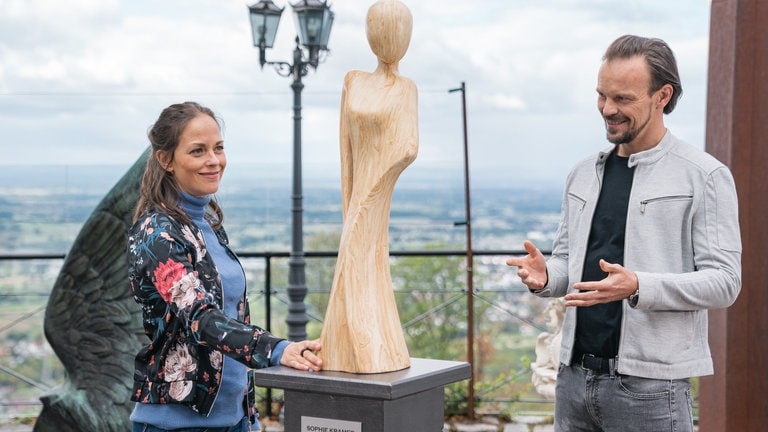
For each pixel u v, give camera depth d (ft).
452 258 21.66
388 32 7.73
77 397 14.28
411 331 20.74
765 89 11.16
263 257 19.84
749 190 11.25
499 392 19.58
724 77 11.43
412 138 7.77
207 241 8.36
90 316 14.20
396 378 7.36
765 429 11.33
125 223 13.62
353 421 7.39
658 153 8.42
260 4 19.80
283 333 20.10
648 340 8.27
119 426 14.19
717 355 11.53
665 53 8.28
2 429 18.72
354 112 7.84
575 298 7.86
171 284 7.61
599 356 8.61
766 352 11.25
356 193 7.88
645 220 8.36
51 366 18.12
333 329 7.73
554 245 9.46
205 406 7.91
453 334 20.61
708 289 7.94
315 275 20.65
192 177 8.11
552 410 19.49
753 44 11.21
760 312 11.26
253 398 8.89
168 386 7.89
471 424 18.79
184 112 8.11
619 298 7.88
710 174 8.17
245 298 8.63
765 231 11.21
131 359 14.21
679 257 8.29
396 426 7.39
